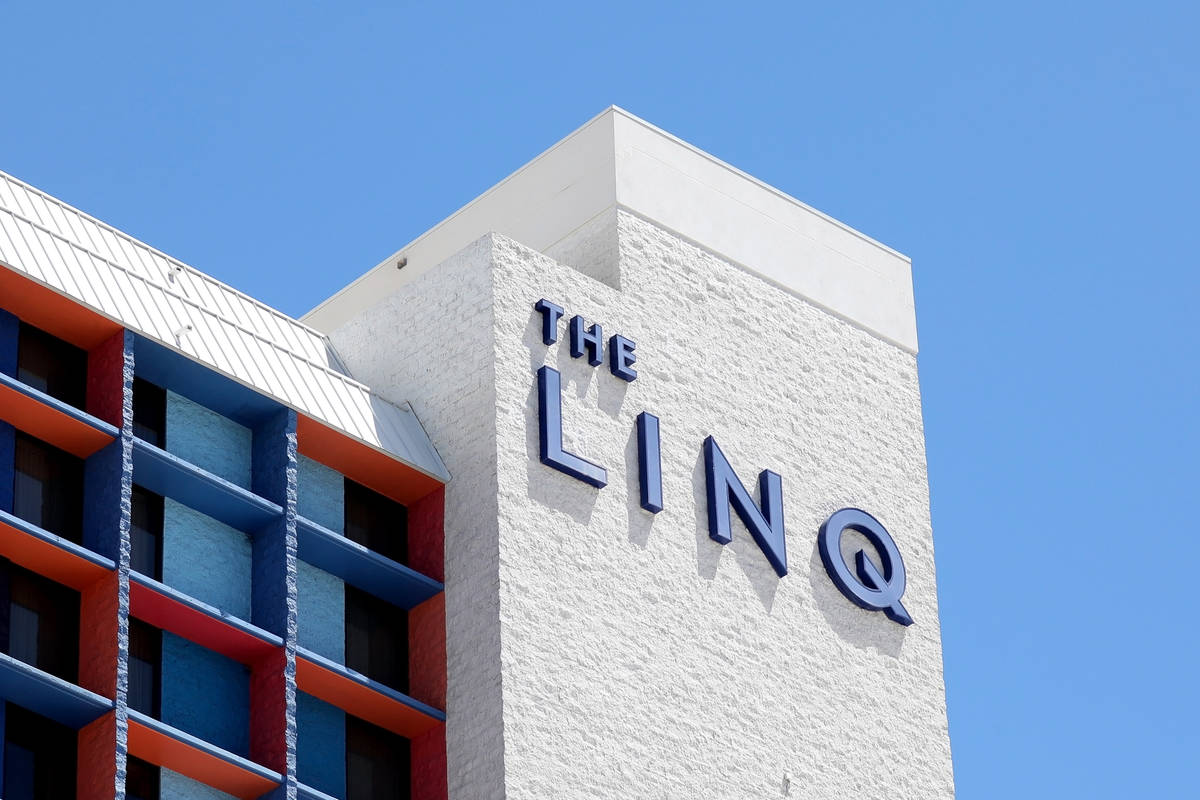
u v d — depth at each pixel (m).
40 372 63.50
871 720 72.38
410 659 67.00
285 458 65.75
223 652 63.53
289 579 64.12
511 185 77.62
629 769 65.94
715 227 76.06
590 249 73.94
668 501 70.38
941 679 74.88
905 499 77.00
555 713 65.19
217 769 61.31
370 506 68.69
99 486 62.25
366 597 67.44
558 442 68.31
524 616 65.81
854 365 77.81
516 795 63.47
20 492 61.88
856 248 80.19
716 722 68.44
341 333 73.12
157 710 62.28
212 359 65.56
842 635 72.94
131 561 63.28
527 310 69.94
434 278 71.44
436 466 68.31
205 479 63.81
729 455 72.62
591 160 75.31
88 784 59.09
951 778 73.44
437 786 64.94
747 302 75.69
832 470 75.38
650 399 71.38
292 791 61.66
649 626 68.25
